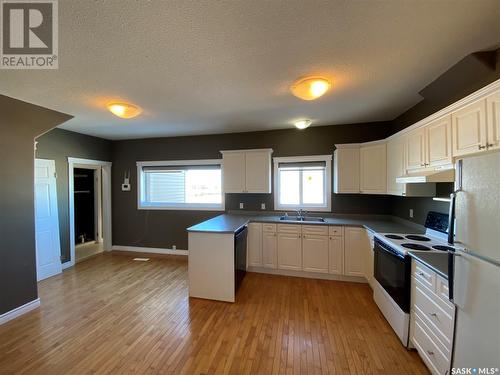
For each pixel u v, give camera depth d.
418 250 2.10
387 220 3.79
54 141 4.00
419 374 1.77
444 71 2.09
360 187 3.61
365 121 3.81
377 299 2.74
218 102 2.83
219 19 1.38
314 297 2.99
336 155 3.79
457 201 1.41
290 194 4.35
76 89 2.38
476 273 1.25
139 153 5.07
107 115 3.31
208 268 2.93
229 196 4.61
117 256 4.76
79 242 5.79
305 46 1.69
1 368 1.82
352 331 2.29
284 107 3.05
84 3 1.25
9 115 2.54
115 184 5.20
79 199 5.88
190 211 4.82
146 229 5.05
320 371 1.79
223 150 4.44
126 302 2.87
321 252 3.52
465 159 1.36
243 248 3.47
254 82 2.27
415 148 2.49
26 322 2.44
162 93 2.53
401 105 3.02
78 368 1.81
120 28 1.45
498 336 1.12
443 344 1.58
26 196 2.69
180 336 2.20
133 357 1.93
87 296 3.03
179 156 4.85
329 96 2.70
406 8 1.33
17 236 2.59
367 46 1.70
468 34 1.57
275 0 1.25
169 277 3.66
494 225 1.16
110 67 1.95
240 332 2.27
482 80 1.91
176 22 1.41
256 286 3.31
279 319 2.49
